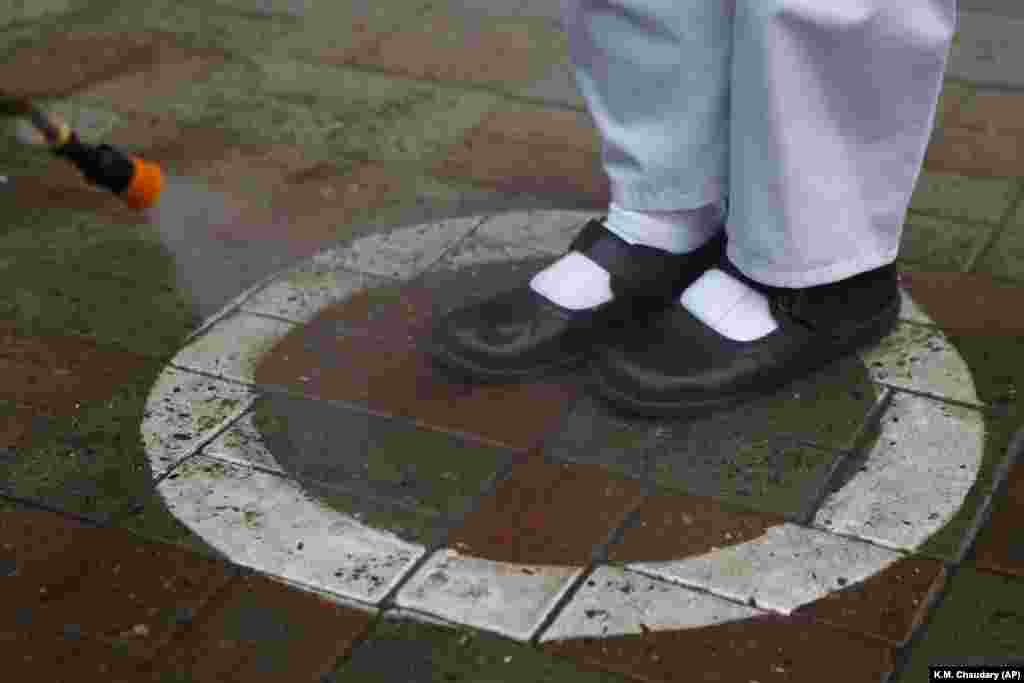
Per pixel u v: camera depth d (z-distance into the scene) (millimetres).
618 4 2820
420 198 3846
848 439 2924
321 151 4086
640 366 2959
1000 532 2674
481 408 3037
